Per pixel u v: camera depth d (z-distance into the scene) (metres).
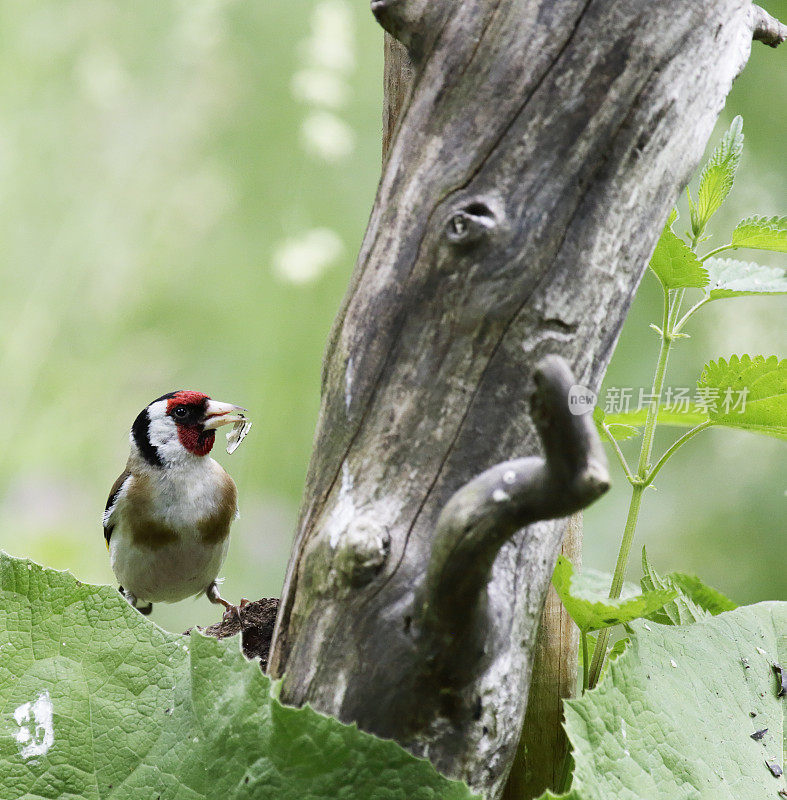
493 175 3.26
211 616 10.45
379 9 3.42
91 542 10.18
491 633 3.12
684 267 3.73
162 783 3.37
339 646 3.23
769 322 8.60
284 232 10.03
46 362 10.34
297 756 3.13
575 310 3.27
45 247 10.65
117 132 10.55
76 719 3.51
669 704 3.49
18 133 10.65
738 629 3.94
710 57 3.38
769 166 8.73
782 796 3.52
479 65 3.29
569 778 3.96
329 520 3.35
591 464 2.45
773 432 3.86
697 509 9.20
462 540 2.71
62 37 10.70
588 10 3.23
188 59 10.37
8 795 3.43
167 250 10.41
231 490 7.65
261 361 10.20
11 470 10.16
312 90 9.62
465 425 3.28
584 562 9.05
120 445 10.45
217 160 10.30
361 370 3.38
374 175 10.38
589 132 3.24
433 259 3.28
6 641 3.63
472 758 3.24
